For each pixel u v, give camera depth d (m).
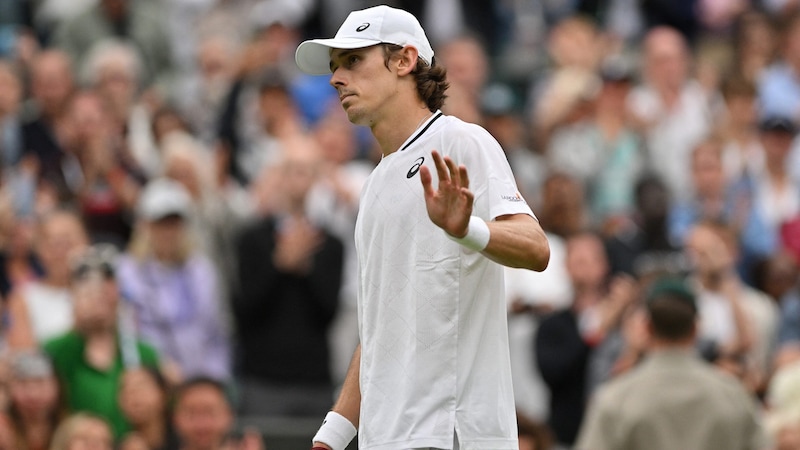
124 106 43.59
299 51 18.05
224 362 36.88
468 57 50.12
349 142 44.62
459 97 45.34
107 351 32.44
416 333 17.23
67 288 35.12
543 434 29.78
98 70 43.84
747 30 53.59
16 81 43.25
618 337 34.16
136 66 47.84
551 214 39.59
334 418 18.34
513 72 56.22
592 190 45.44
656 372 29.05
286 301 37.47
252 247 37.53
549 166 45.25
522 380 36.06
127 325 33.47
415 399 17.17
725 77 51.59
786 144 45.59
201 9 53.09
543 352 34.75
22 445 31.11
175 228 36.41
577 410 34.50
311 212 39.34
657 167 45.69
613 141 45.94
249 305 37.38
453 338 17.19
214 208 40.50
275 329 37.44
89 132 40.56
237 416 36.59
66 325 34.69
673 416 28.75
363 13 17.83
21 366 31.17
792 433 31.53
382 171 17.69
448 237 17.08
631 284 34.81
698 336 34.06
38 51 49.41
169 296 36.22
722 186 43.69
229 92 44.72
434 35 56.06
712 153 43.53
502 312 17.50
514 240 16.39
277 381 37.34
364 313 17.72
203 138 46.28
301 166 37.91
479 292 17.34
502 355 17.38
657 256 38.44
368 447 17.36
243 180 43.81
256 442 31.47
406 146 17.62
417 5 56.12
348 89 17.66
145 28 49.97
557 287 37.66
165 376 32.91
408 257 17.38
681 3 56.41
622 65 48.12
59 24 49.62
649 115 47.34
